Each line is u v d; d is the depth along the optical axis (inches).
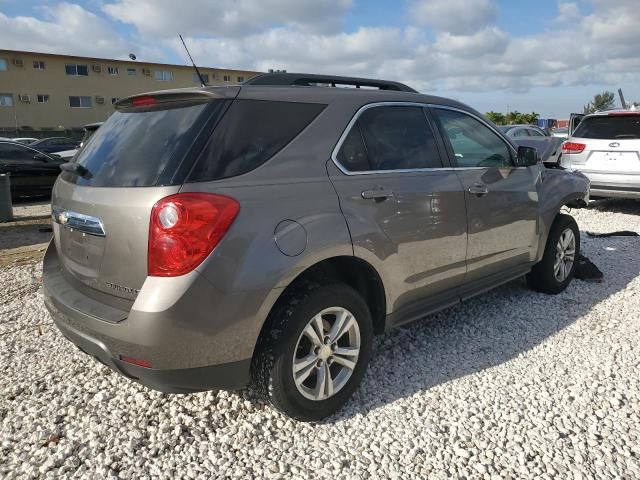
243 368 97.6
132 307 89.7
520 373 129.5
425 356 139.4
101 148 110.7
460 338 150.5
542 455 98.4
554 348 142.9
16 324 165.8
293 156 105.0
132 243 91.6
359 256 110.7
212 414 113.3
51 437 105.3
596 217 334.3
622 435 103.7
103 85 1620.3
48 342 151.6
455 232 135.3
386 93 130.8
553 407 114.1
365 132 120.1
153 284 88.8
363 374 116.4
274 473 95.0
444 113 145.1
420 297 131.3
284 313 100.6
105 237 96.4
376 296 121.0
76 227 104.6
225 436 105.3
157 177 92.8
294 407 103.7
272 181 99.9
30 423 110.4
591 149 333.4
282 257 96.7
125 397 120.7
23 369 134.6
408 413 113.0
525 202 161.8
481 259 146.9
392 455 99.3
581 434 104.4
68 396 120.9
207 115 98.3
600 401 116.1
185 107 103.0
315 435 106.0
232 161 96.7
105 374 132.0
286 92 110.3
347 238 107.3
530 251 168.7
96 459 98.7
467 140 149.5
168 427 108.6
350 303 110.2
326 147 110.9
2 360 139.9
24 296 194.9
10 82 1502.2
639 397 117.3
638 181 315.6
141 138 103.2
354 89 125.4
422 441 103.4
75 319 100.3
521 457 97.9
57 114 1571.1
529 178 166.9
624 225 306.5
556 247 181.9
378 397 119.3
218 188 92.7
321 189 106.2
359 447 102.0
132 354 91.4
